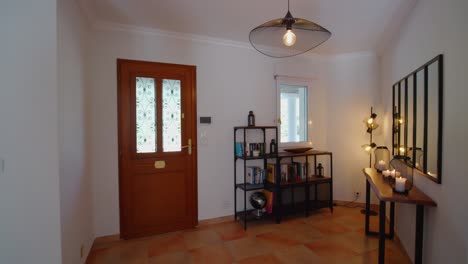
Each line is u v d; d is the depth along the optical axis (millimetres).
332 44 3467
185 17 2600
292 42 1606
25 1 1625
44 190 1649
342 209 3773
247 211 3455
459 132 1479
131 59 2826
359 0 2238
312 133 3973
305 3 2297
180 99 3074
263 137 3600
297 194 3648
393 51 3096
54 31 1659
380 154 3049
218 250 2561
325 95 4074
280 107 3729
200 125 3184
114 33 2760
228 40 3289
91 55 2664
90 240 2551
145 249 2590
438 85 1713
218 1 2264
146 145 2912
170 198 3031
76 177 2074
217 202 3293
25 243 1635
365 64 3826
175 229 3049
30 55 1631
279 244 2676
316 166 3883
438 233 1738
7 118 1611
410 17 2416
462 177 1444
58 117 1674
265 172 3482
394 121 2953
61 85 1733
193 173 3146
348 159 3955
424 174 1934
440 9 1732
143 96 2891
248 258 2400
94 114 2688
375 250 2527
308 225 3182
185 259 2391
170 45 3012
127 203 2828
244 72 3447
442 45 1696
